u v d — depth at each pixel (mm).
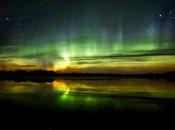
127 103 12773
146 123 9039
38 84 22688
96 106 12375
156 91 15602
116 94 15453
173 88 16469
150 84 19172
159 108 11273
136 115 10188
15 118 9719
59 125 8750
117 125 8883
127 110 11219
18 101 13695
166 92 15062
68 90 18172
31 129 8180
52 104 12898
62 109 11617
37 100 14016
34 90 18375
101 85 20703
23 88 19594
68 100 14125
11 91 17812
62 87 20031
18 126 8594
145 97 14039
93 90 17875
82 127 8586
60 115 10367
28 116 10109
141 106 11953
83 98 14695
